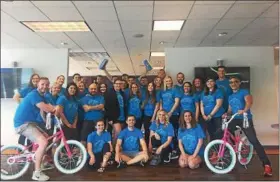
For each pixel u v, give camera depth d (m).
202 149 4.31
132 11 4.09
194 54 6.30
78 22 4.61
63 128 4.08
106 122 4.62
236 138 4.10
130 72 10.26
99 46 6.27
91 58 7.72
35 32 5.17
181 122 4.40
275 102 6.21
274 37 5.52
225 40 5.73
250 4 3.84
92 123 4.38
